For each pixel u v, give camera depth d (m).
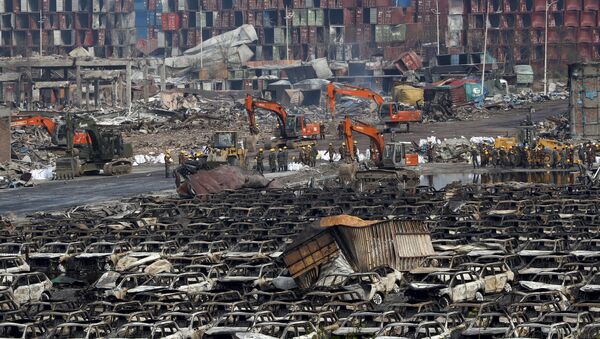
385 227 140.50
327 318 108.50
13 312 115.50
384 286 128.00
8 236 174.88
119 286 131.38
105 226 185.75
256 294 124.19
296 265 136.12
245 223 182.62
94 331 107.69
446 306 114.62
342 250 138.00
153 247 160.25
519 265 138.88
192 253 157.75
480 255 139.75
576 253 141.62
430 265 137.88
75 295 134.62
